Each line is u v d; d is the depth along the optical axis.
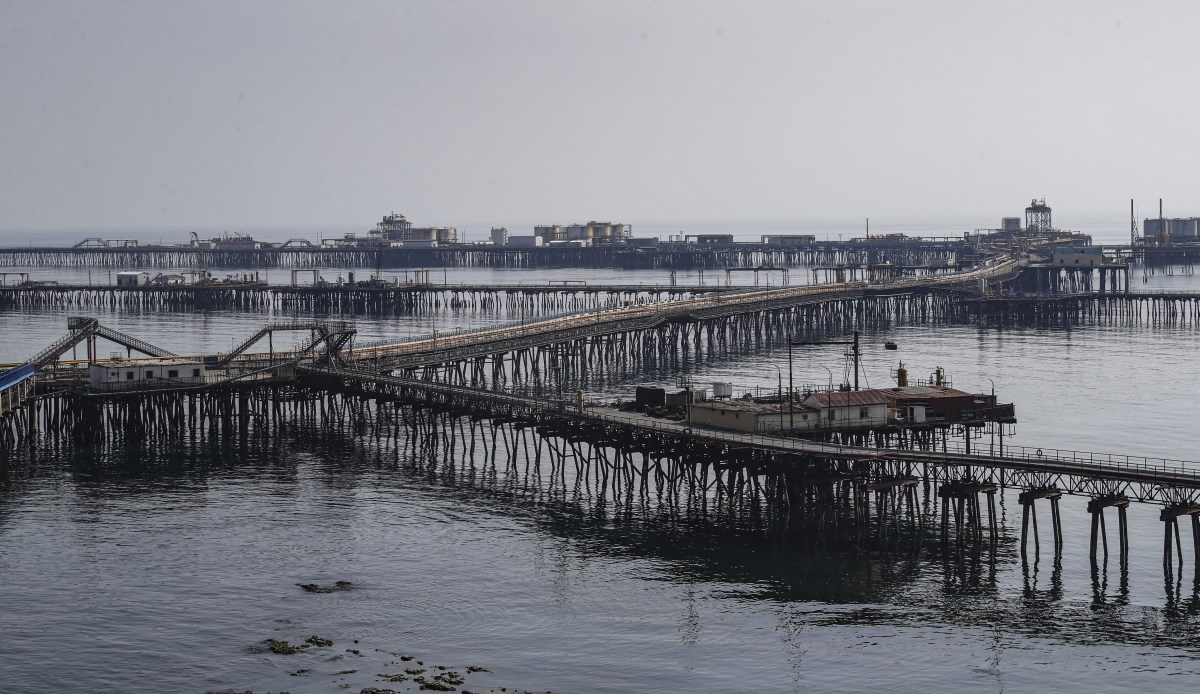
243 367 185.62
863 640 100.75
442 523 131.75
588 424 144.25
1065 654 97.62
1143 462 156.25
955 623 103.69
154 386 172.62
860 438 140.50
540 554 121.44
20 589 112.44
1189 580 112.81
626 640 101.31
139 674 95.44
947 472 120.81
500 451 164.50
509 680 94.25
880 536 125.50
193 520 132.88
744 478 145.25
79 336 186.62
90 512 135.62
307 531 129.12
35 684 93.94
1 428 162.88
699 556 120.25
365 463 158.12
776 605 107.94
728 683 93.88
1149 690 91.56
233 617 106.31
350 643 101.06
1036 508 136.25
